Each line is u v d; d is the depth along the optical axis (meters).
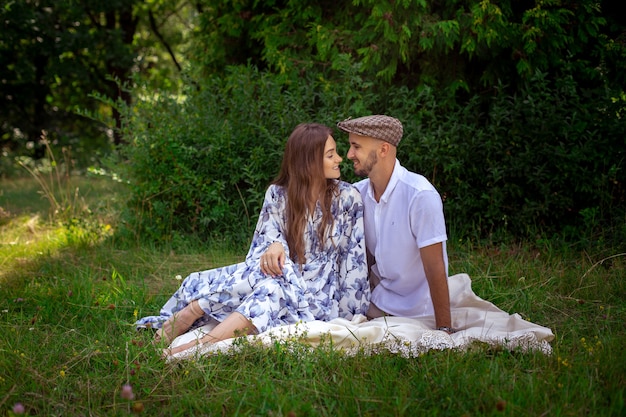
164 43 14.92
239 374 2.78
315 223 3.47
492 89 5.59
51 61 13.47
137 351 3.00
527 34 5.05
